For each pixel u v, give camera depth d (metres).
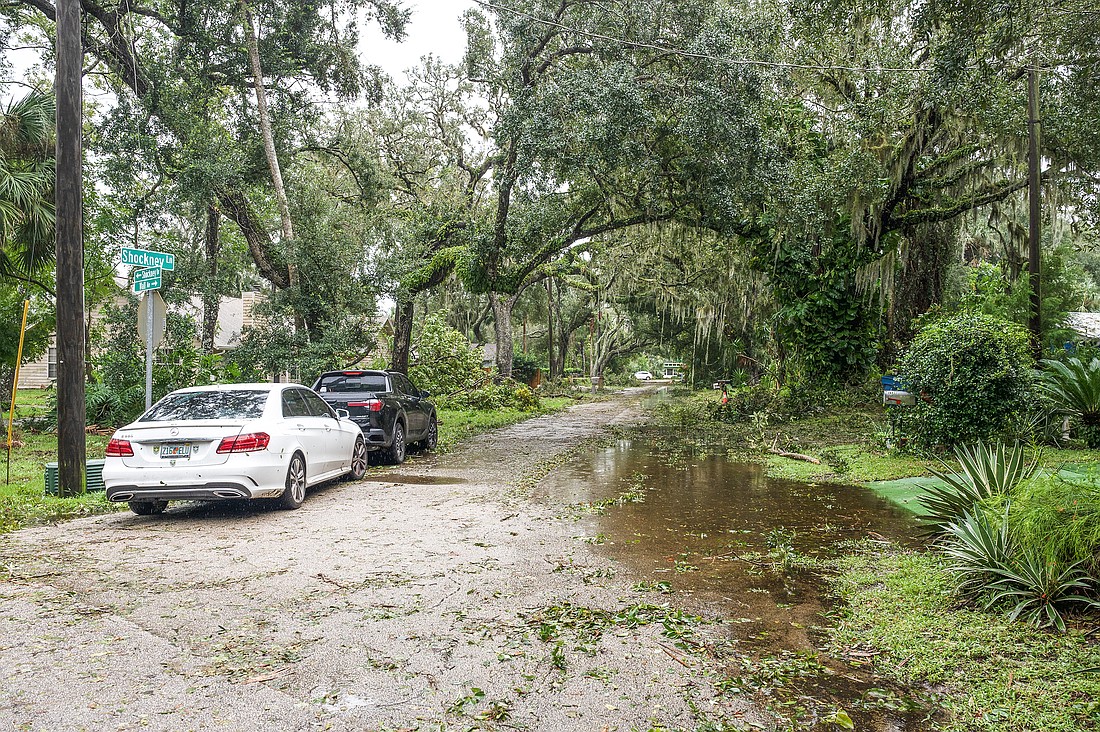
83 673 3.92
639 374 100.00
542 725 3.36
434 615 4.89
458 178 33.03
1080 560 4.61
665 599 5.26
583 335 77.62
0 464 12.32
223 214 20.19
